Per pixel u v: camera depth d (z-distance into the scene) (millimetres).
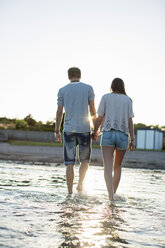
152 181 5281
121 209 2797
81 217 2406
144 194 3764
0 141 27797
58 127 4117
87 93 4020
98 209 2744
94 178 5383
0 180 4477
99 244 1791
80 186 3928
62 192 3641
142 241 1889
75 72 4129
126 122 3770
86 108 3998
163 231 2127
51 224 2166
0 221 2166
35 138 29984
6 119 39031
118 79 3920
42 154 11375
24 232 1952
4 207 2621
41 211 2553
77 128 3920
